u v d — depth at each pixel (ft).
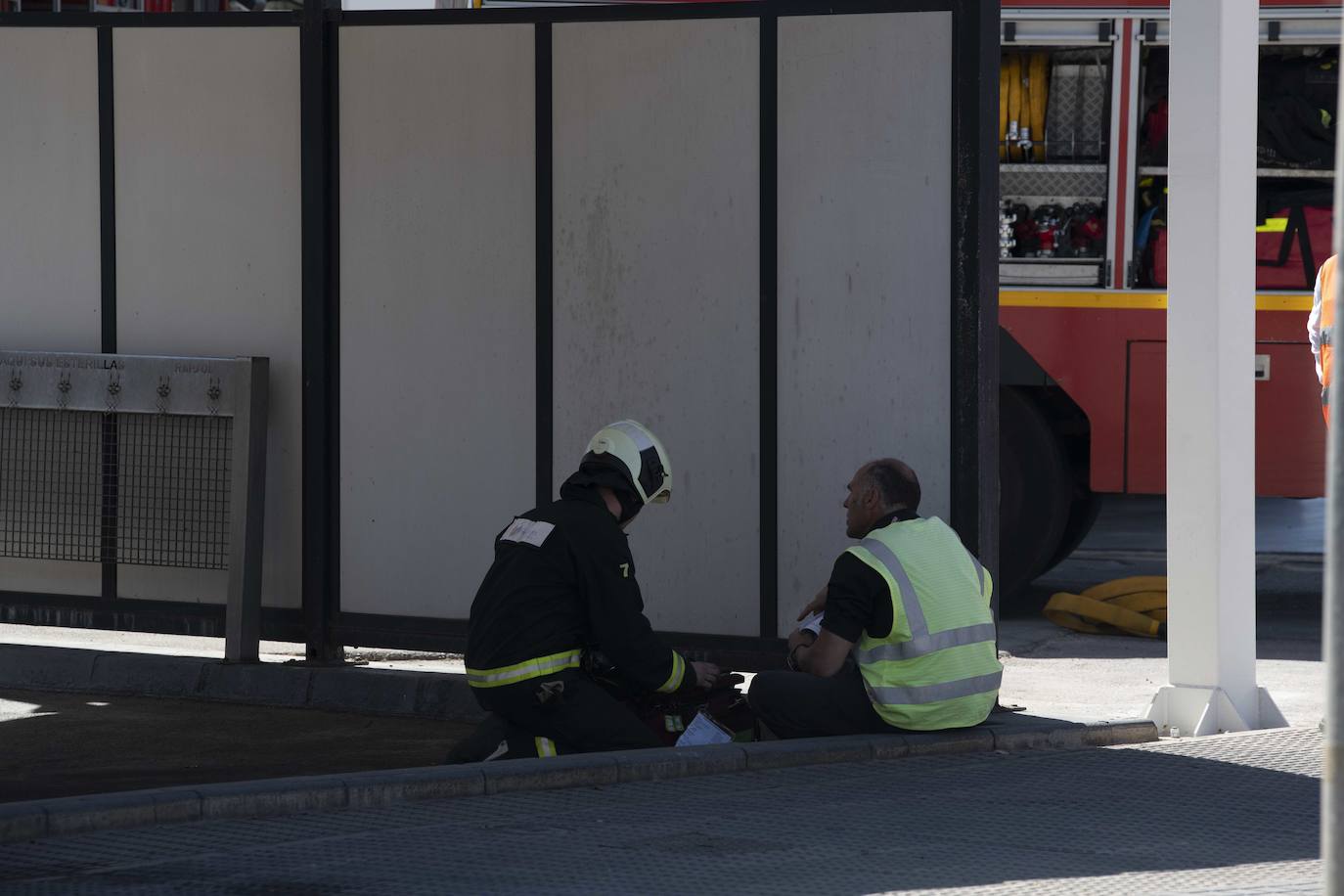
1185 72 77.41
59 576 96.63
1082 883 50.01
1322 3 117.91
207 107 92.99
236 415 90.74
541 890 48.75
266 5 181.16
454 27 89.15
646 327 86.84
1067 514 125.18
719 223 85.30
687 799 61.52
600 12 86.63
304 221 91.56
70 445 95.71
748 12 83.92
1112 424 122.11
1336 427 26.96
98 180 94.94
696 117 85.35
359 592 92.38
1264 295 119.65
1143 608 117.39
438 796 61.31
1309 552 153.79
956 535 73.67
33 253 96.17
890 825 57.82
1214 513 77.66
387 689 88.69
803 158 83.46
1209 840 56.03
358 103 90.94
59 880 49.44
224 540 93.20
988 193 81.46
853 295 82.94
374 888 48.83
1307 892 48.91
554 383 88.79
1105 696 92.68
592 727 69.00
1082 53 122.93
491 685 69.21
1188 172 77.46
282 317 92.53
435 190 90.12
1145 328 121.60
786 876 50.52
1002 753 70.90
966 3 80.33
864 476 73.36
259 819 57.47
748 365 85.05
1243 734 75.46
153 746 80.84
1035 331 123.13
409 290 90.84
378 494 91.86
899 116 81.71
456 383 90.38
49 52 95.09
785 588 84.79
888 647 71.20
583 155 87.45
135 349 94.89
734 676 74.13
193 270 93.76
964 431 81.25
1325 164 119.34
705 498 86.02
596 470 71.15
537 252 88.58
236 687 91.20
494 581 70.23
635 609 69.72
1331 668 26.91
